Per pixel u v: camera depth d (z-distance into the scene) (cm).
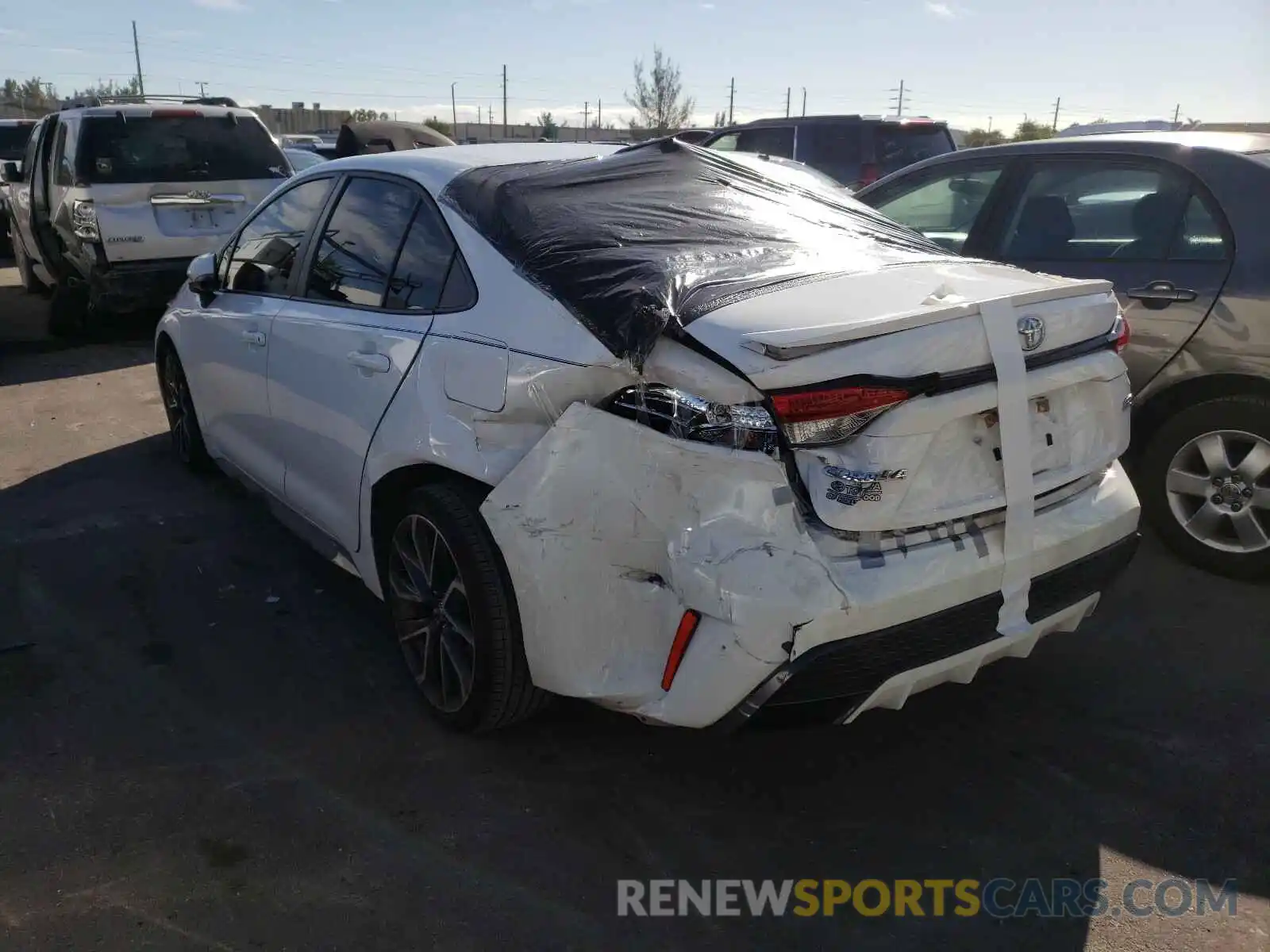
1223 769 298
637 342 248
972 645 256
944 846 267
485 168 338
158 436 623
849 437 234
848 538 236
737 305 251
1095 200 450
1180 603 400
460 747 308
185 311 495
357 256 359
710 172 361
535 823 275
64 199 830
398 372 313
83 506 502
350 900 246
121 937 233
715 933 238
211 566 435
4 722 317
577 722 322
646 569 250
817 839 270
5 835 266
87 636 373
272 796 284
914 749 309
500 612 280
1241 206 405
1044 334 262
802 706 242
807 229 325
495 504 271
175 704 329
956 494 249
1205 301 408
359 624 386
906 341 236
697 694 241
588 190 327
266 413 407
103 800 281
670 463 241
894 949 234
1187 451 422
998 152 488
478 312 293
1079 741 312
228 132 880
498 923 239
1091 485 290
